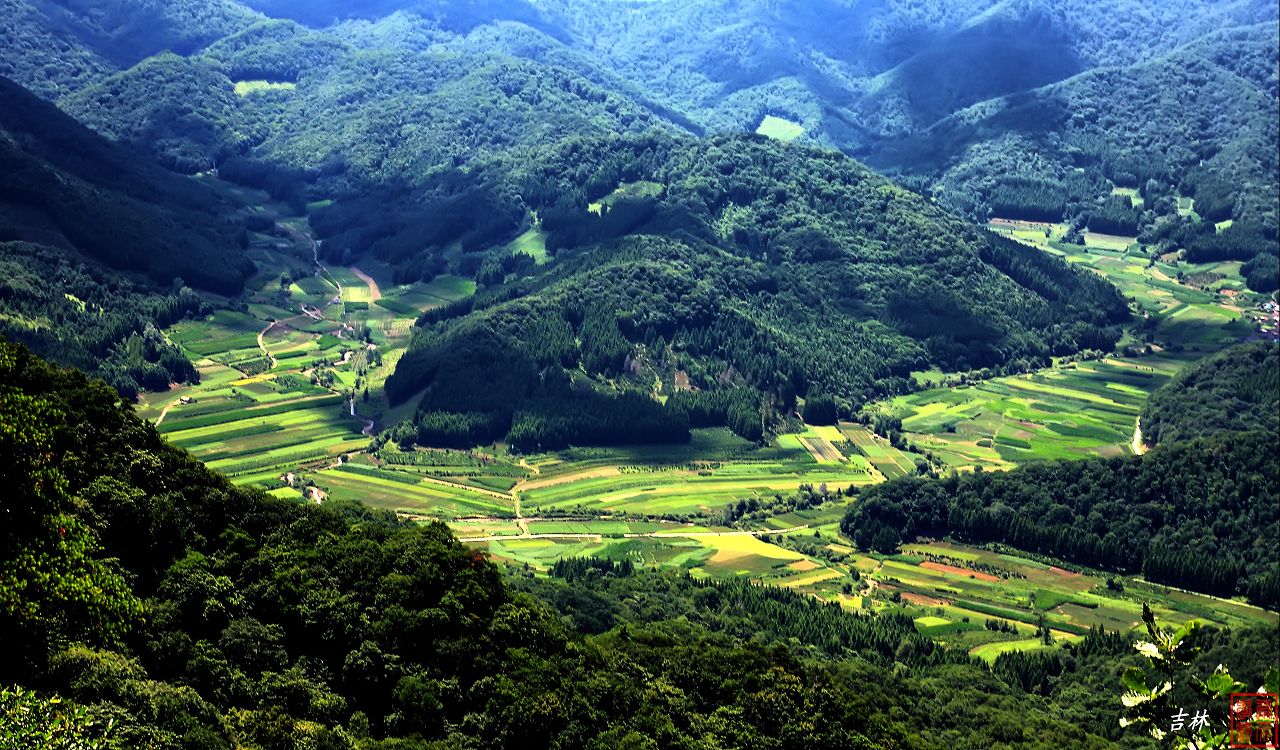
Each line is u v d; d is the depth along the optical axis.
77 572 164.12
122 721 145.12
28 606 151.75
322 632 189.88
